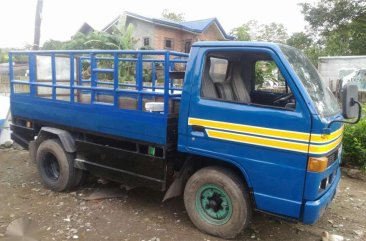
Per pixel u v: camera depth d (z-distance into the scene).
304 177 3.66
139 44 23.39
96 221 4.63
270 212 3.93
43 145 5.71
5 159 7.52
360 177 6.84
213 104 4.08
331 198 4.17
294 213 3.77
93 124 5.15
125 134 4.80
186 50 24.55
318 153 3.58
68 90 5.85
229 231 4.18
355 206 5.49
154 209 5.07
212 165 4.37
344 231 4.64
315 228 4.70
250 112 3.87
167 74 4.34
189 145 4.30
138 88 4.66
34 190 5.73
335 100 4.43
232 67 4.69
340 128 4.26
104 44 15.41
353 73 17.12
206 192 4.34
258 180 3.92
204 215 4.38
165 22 22.95
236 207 4.09
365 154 6.91
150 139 4.55
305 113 3.60
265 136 3.80
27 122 6.37
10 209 4.95
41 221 4.59
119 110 4.82
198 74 4.20
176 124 4.54
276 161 3.78
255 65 5.13
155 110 4.53
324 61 18.14
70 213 4.86
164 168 4.49
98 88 5.03
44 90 6.00
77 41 15.84
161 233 4.36
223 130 4.04
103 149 5.09
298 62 4.10
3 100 8.71
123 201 5.32
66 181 5.54
